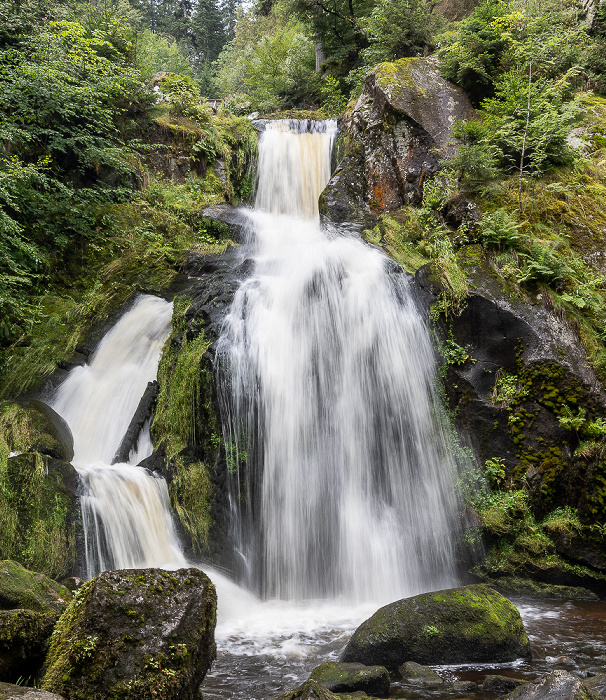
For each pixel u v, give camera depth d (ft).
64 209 37.47
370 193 39.73
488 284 26.89
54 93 36.60
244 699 13.78
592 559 22.74
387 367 26.81
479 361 25.96
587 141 34.94
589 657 15.79
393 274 29.37
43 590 15.80
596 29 44.50
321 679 14.25
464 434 25.39
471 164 31.94
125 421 29.09
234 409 25.45
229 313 28.43
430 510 24.86
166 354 28.84
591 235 29.45
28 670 11.34
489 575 23.41
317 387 26.78
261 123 51.67
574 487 23.54
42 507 21.08
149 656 10.19
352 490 25.48
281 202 47.39
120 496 22.52
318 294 29.25
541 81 35.83
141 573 11.39
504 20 39.09
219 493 24.41
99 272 36.32
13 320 32.58
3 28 39.50
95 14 48.19
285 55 78.89
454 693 13.74
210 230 40.78
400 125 38.73
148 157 44.68
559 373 24.72
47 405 28.09
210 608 11.36
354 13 68.13
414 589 23.97
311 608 22.12
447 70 41.32
